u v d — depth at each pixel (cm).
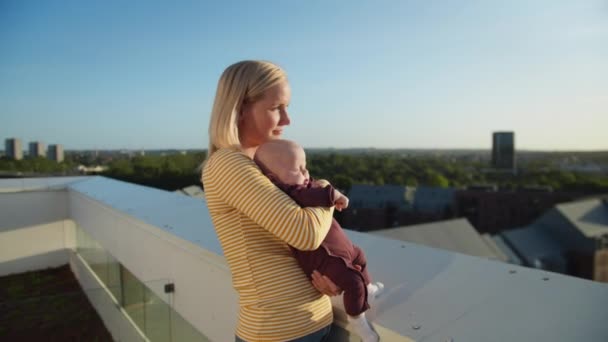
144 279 281
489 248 3009
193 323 213
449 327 97
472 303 110
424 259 154
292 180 104
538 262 3650
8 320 244
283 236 92
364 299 100
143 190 479
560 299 109
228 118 107
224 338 184
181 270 226
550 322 96
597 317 97
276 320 97
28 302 250
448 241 2828
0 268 516
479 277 131
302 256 102
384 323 101
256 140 115
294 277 101
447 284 125
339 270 98
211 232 230
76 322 256
